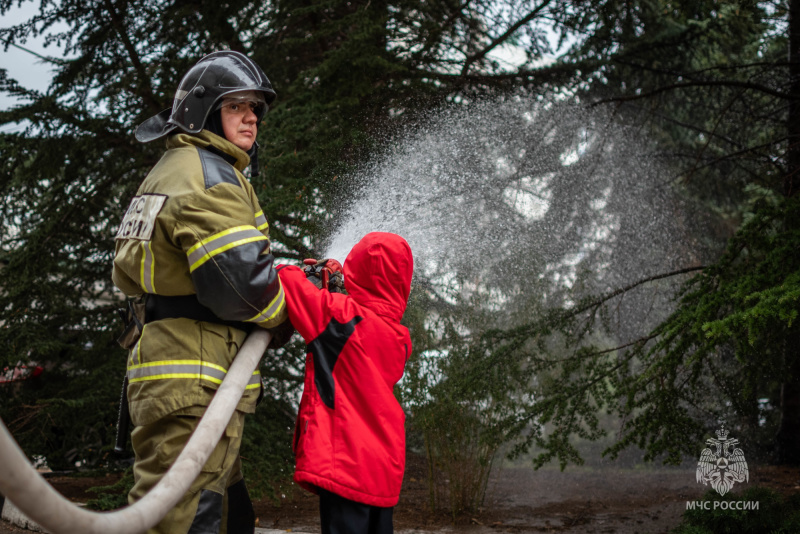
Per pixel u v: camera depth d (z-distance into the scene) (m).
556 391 5.12
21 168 6.64
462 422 5.20
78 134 6.71
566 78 7.85
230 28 6.71
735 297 3.89
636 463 8.64
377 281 2.14
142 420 1.83
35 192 7.07
